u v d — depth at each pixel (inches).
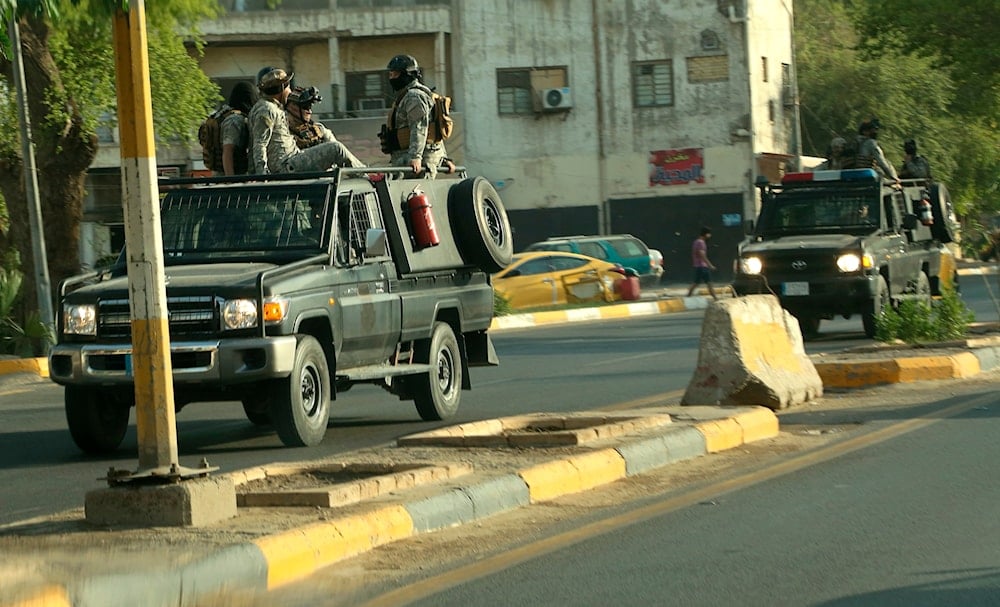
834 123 2989.7
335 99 2527.1
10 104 1251.8
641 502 478.6
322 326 647.1
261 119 720.3
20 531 390.6
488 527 439.2
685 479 523.8
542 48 2576.3
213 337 600.4
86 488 542.9
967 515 437.4
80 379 610.5
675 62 2578.7
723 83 2578.7
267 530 384.5
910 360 818.8
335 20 2509.8
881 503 461.7
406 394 732.7
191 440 689.0
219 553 352.8
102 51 1275.8
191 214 676.1
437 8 2532.0
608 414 634.2
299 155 727.7
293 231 663.1
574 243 2127.2
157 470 397.7
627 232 2598.4
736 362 698.8
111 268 676.1
